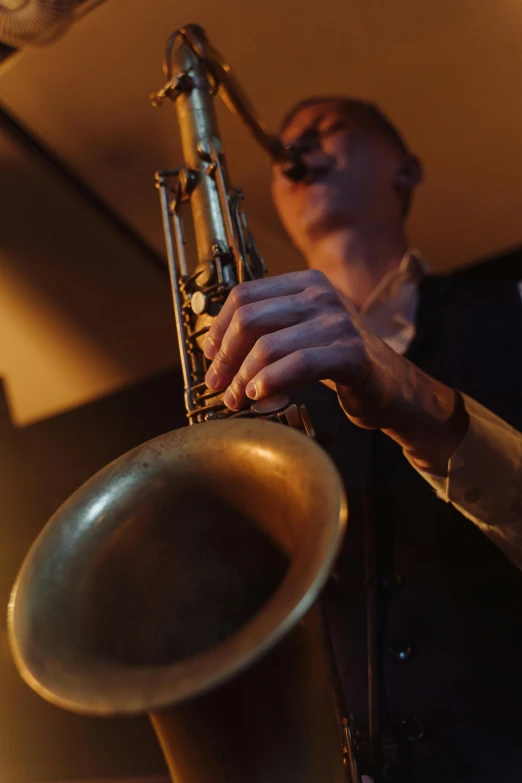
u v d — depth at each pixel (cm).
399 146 203
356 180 195
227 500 96
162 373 272
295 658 85
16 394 277
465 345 156
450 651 120
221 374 97
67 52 193
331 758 87
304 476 81
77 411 282
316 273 96
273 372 86
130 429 277
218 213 138
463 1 172
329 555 69
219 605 97
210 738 84
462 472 108
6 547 272
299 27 184
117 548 95
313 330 90
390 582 130
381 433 146
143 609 94
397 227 202
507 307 160
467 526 130
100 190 224
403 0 175
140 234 233
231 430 94
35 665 76
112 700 68
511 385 149
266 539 95
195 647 94
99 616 89
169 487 97
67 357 266
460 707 116
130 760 232
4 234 235
